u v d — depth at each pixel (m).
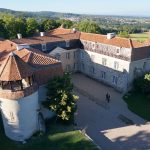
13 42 55.56
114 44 54.66
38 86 36.56
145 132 39.03
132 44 52.53
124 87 54.00
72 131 37.78
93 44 60.47
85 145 34.25
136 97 52.09
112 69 56.44
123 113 45.28
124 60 52.56
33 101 34.31
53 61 40.47
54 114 41.22
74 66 67.12
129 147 35.16
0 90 32.31
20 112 33.16
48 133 37.12
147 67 55.75
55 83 36.38
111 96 52.72
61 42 62.44
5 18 98.50
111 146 35.34
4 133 36.78
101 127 40.34
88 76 65.00
